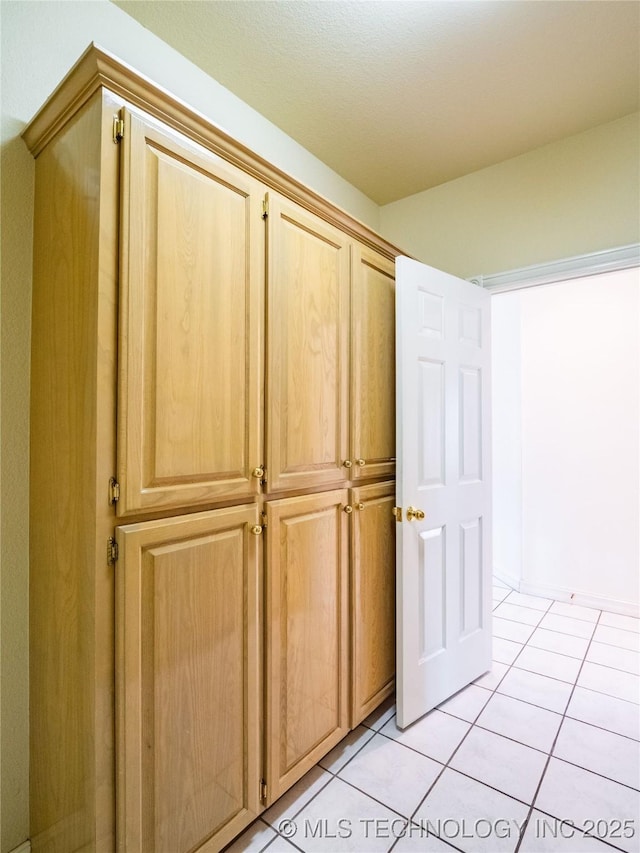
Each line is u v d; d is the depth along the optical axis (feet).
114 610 3.03
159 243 3.23
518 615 9.29
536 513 10.44
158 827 3.24
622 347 9.35
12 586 3.73
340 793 4.62
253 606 4.00
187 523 3.43
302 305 4.55
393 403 6.16
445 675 6.28
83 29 4.13
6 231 3.71
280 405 4.26
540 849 4.01
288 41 4.81
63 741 3.31
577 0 4.32
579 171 6.41
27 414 3.83
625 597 9.28
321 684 4.82
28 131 3.67
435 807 4.45
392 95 5.64
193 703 3.49
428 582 6.05
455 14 4.49
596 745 5.35
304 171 6.72
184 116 3.39
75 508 3.16
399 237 8.20
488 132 6.38
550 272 6.63
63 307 3.36
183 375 3.39
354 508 5.34
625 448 9.29
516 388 10.84
